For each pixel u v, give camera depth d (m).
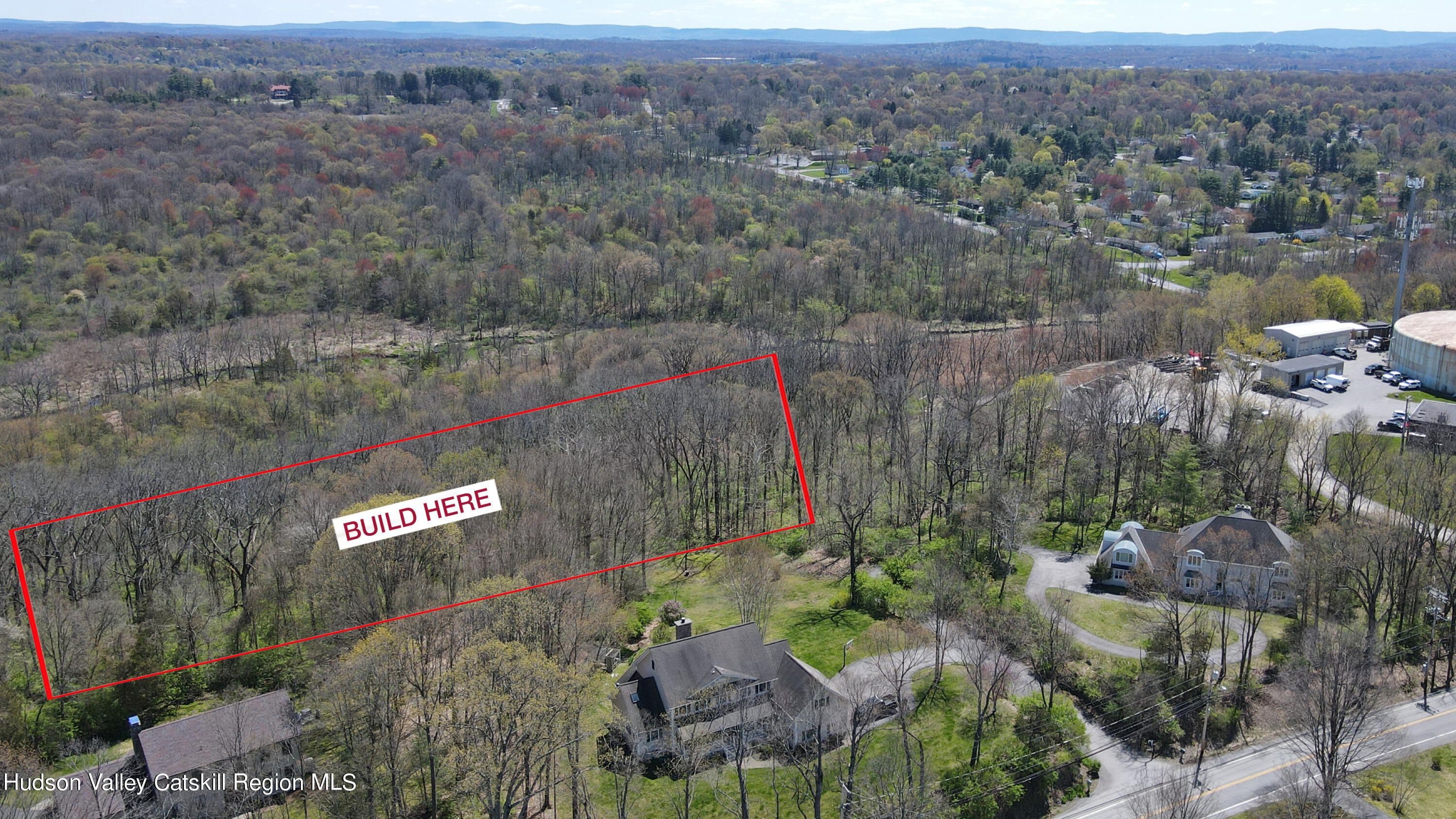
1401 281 198.00
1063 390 159.50
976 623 98.19
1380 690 92.94
